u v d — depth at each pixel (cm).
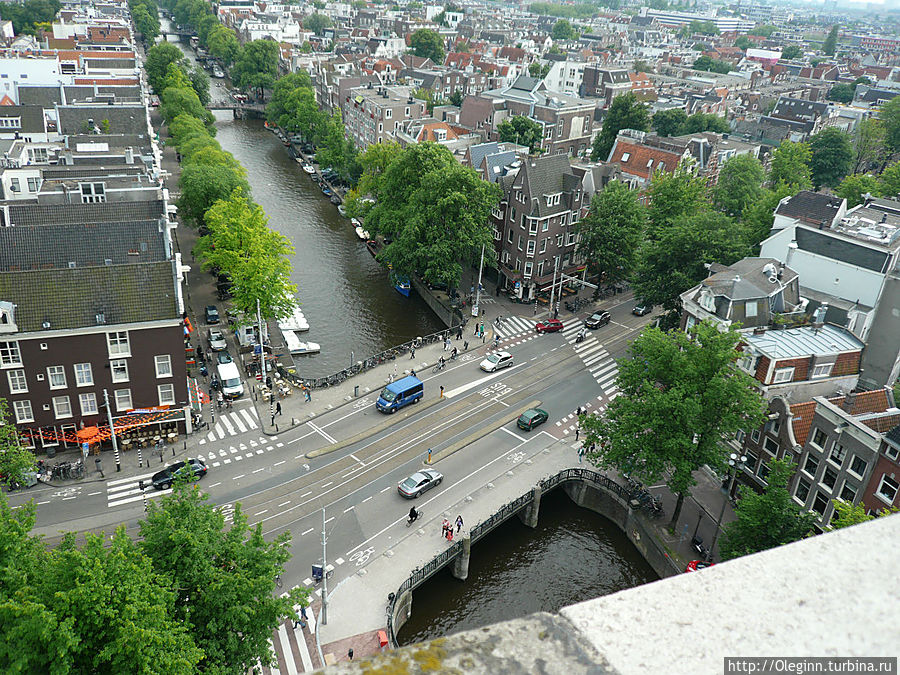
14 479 5156
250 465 6269
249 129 18300
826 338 6462
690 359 5434
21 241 7200
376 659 486
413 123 13925
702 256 8350
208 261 8938
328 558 5219
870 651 495
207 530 3656
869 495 4688
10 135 11412
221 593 3394
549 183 10106
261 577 3512
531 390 7794
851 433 4825
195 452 6406
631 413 5591
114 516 5569
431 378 7931
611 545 6016
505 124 14125
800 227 7569
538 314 9788
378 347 8912
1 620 2817
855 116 17650
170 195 12725
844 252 7206
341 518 5650
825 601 542
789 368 6094
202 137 12862
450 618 5178
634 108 14425
